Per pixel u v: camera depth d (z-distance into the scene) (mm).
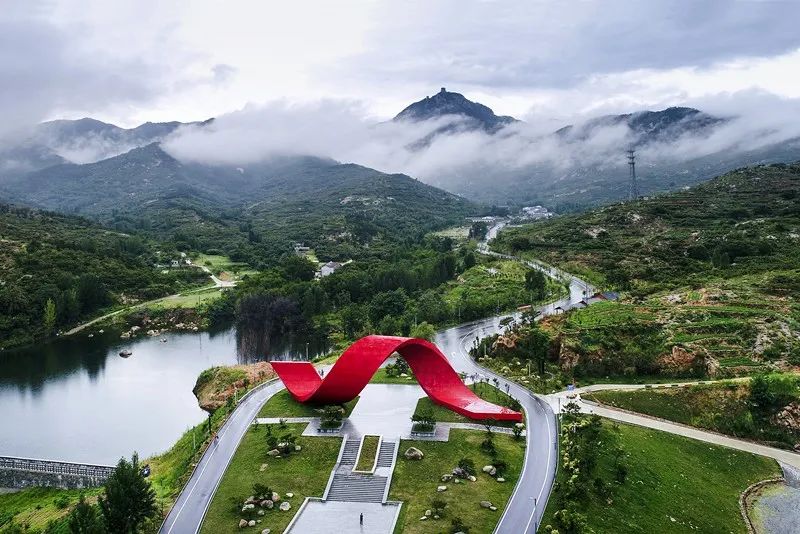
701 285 141750
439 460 74688
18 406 121750
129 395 128250
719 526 68062
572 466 70812
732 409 91125
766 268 154000
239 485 71312
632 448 79875
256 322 179875
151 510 63500
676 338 111000
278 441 79812
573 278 194375
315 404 92625
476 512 63594
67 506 75688
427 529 60750
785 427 88000
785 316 113438
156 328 191000
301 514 64938
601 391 98250
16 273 193625
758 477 79125
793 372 97375
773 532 68438
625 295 148125
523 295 169500
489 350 121938
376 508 65688
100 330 185625
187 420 112500
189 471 76062
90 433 106750
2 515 78000
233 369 128250
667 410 92938
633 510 67312
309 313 183625
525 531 60250
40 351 165250
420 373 94188
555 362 113750
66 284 194125
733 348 106812
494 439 79875
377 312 166250
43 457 96750
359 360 85562
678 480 75375
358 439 80000
